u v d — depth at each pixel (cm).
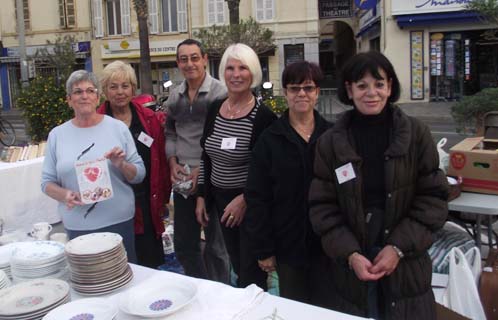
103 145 295
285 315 184
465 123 608
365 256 231
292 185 266
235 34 1555
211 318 181
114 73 354
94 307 191
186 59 359
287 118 273
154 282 203
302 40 2203
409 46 1803
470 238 348
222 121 317
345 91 238
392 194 223
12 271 226
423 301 229
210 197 337
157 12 2338
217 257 368
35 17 2505
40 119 822
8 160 500
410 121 227
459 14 1695
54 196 284
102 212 296
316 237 270
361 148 232
